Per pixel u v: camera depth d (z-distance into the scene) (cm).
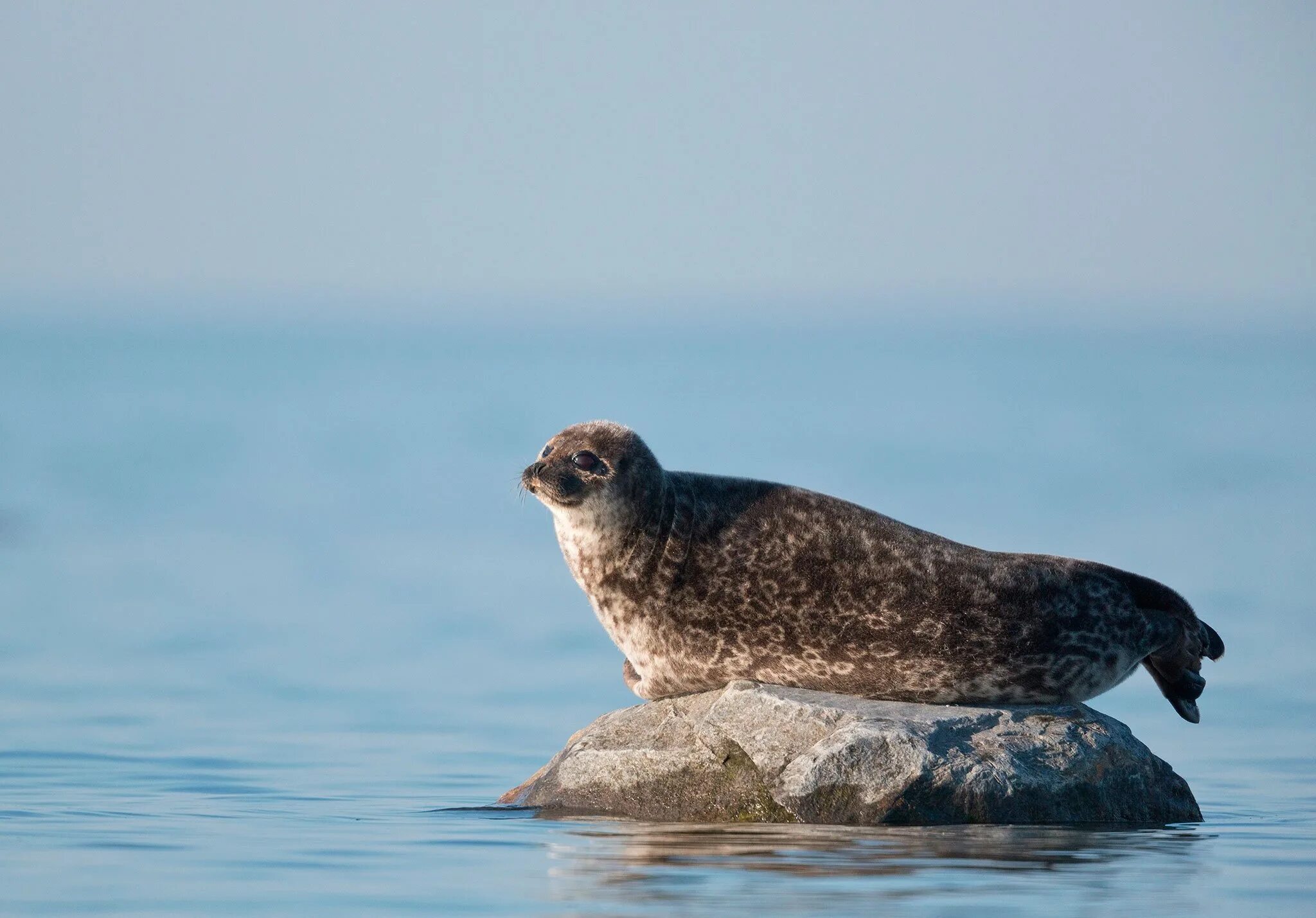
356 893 3206
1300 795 4544
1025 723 4128
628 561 4378
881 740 3972
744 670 4353
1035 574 4244
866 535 4303
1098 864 3484
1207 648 4359
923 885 3247
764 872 3362
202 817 4078
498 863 3478
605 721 4341
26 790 4503
